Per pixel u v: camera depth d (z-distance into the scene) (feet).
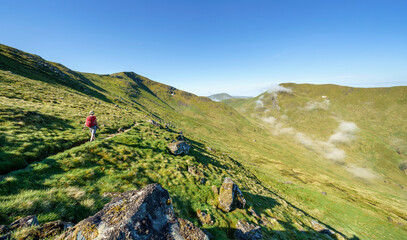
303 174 330.54
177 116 587.27
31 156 44.09
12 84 131.64
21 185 31.99
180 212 46.57
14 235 18.56
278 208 92.07
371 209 214.69
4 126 54.03
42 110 89.10
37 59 339.16
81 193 35.86
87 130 80.02
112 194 40.45
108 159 57.47
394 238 152.66
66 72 407.03
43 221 25.43
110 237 17.47
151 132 114.73
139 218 20.42
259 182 165.58
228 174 110.42
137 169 59.57
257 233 48.91
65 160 46.65
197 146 173.17
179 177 67.00
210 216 48.80
